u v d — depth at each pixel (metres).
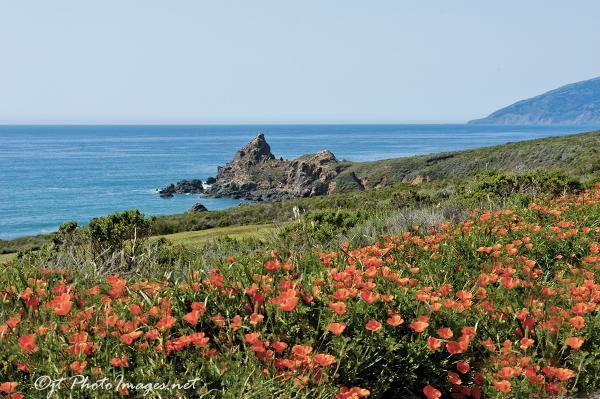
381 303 3.16
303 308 3.10
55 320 3.19
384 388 2.85
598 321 3.40
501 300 3.85
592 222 6.95
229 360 2.80
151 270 5.85
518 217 7.33
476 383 3.10
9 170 122.56
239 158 112.62
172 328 3.19
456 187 21.27
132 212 9.90
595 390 3.07
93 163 143.62
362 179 91.50
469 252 5.27
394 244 5.45
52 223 61.03
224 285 3.46
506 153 77.69
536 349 3.21
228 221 41.75
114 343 2.91
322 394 2.64
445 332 2.95
